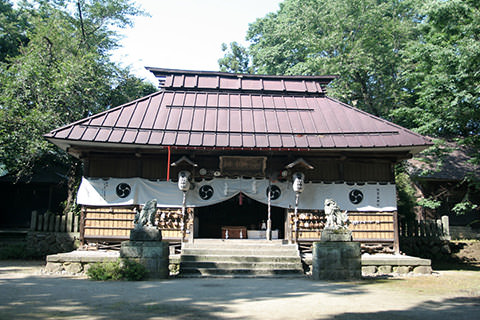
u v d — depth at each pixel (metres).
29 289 8.59
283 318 5.91
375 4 25.70
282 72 29.58
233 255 13.36
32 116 17.92
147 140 14.02
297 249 13.98
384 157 15.53
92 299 7.36
